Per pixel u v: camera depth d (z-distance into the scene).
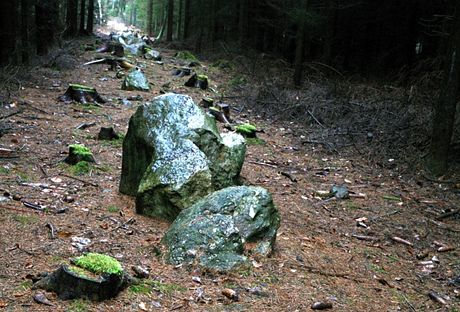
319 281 4.31
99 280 3.41
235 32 28.39
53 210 5.20
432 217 6.71
